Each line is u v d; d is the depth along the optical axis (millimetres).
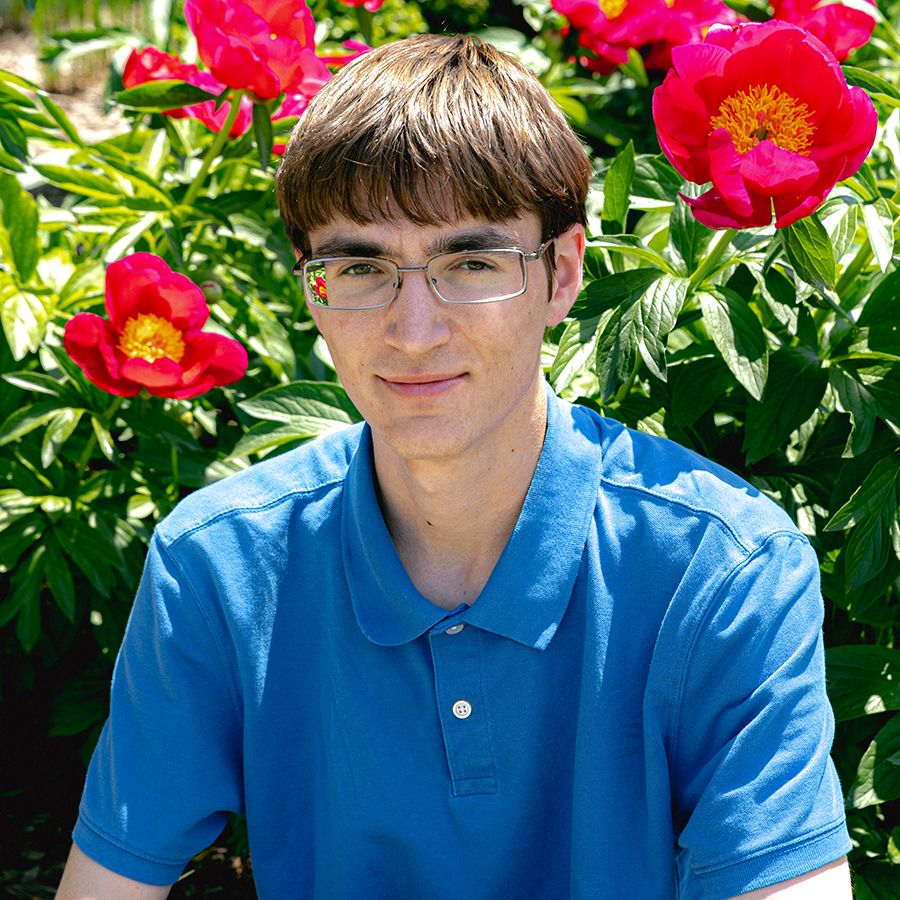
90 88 5426
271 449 2107
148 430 2172
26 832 2447
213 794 1189
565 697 1088
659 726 1056
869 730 1945
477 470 1044
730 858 998
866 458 1759
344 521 1137
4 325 2141
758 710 1018
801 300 1669
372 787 1114
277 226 2656
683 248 1729
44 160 2445
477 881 1124
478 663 1072
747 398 1867
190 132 2809
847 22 2510
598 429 1170
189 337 1997
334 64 2629
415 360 982
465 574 1127
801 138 1422
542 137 1007
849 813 1910
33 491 2195
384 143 951
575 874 1096
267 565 1163
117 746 1180
